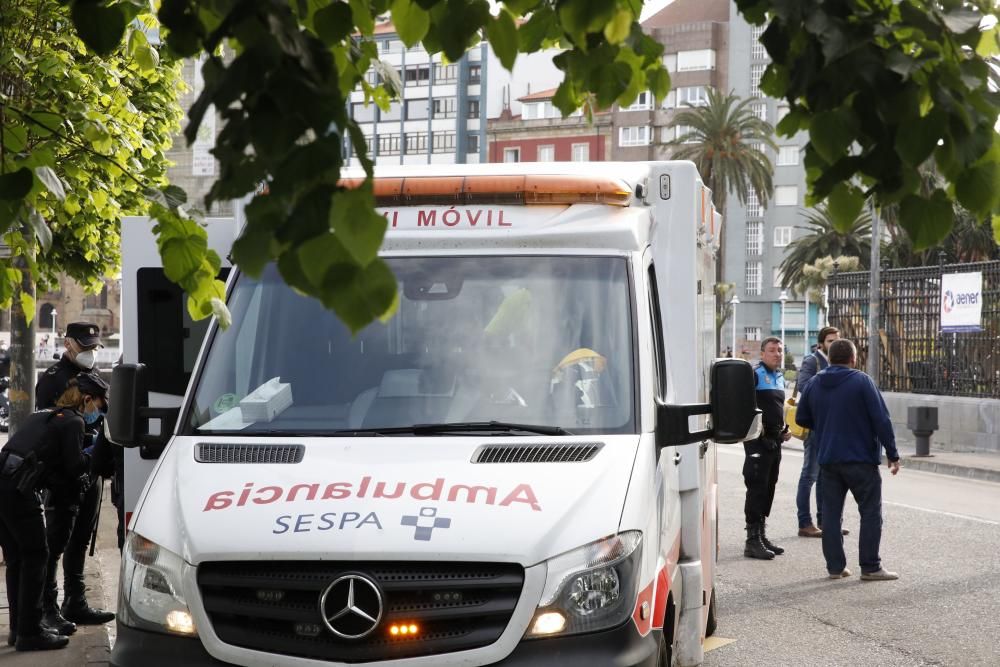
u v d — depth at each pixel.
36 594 7.61
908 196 2.62
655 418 5.20
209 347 5.50
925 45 2.51
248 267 2.14
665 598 4.95
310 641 4.42
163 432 5.37
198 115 2.19
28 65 6.71
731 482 18.80
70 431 7.64
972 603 9.62
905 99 2.46
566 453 4.87
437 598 4.40
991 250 47.28
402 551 4.38
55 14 6.88
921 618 9.07
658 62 3.40
